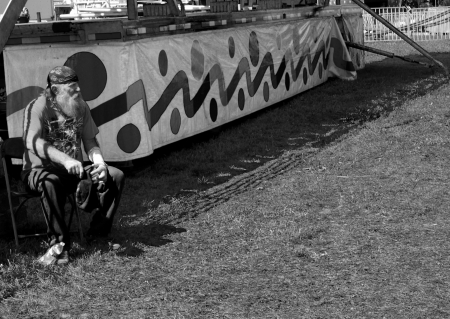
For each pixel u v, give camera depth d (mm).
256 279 4289
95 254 4684
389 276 4262
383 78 14156
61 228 4512
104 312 3867
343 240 4957
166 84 7566
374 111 10422
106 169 4617
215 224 5422
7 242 5055
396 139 8398
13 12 4809
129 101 6852
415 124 9273
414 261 4500
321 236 5070
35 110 4613
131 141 6922
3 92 7672
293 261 4578
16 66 6926
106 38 6730
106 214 4875
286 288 4133
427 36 24844
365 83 13539
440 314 3719
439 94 11797
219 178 6953
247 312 3812
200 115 8414
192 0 14234
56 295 4105
